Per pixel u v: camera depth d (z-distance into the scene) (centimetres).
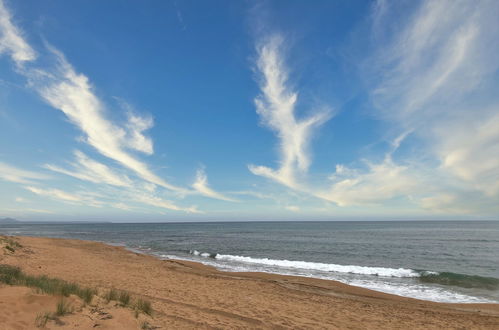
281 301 1005
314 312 879
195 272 1622
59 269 1319
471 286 1495
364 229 9475
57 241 2978
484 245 3856
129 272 1421
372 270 1872
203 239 4969
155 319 589
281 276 1620
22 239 2578
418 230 8581
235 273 1680
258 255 2764
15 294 543
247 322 701
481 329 812
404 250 3250
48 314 466
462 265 2288
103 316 519
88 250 2433
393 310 991
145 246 3591
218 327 616
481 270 2069
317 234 6550
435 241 4491
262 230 9056
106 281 1119
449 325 840
